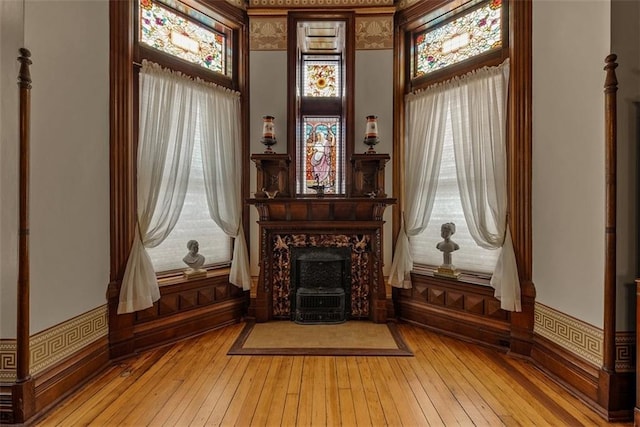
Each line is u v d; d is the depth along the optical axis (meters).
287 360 2.78
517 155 2.84
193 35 3.50
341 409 2.10
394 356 2.85
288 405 2.14
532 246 2.76
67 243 2.30
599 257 2.15
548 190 2.58
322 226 3.65
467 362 2.76
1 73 1.99
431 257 3.65
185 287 3.33
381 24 3.72
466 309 3.28
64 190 2.28
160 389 2.33
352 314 3.77
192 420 1.99
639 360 1.91
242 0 3.73
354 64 3.73
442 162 3.55
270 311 3.76
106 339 2.69
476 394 2.27
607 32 2.10
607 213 2.07
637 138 2.09
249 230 3.81
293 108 3.76
